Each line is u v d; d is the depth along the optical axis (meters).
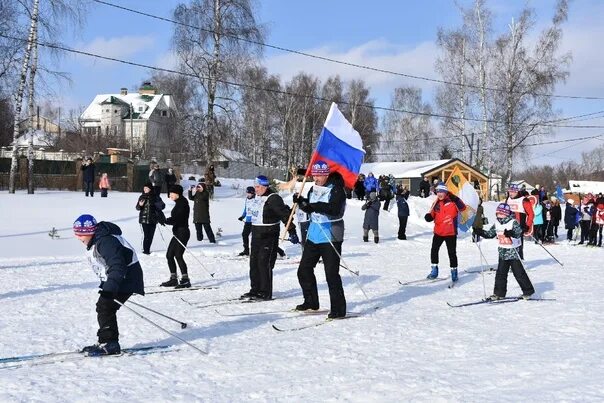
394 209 25.09
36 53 24.31
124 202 22.62
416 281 10.72
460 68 39.75
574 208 22.45
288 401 4.34
